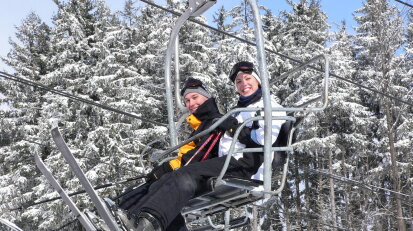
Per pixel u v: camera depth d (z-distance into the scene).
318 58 4.30
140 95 27.62
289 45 33.62
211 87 27.62
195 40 29.41
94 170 24.47
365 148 31.73
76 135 27.14
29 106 30.27
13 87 31.12
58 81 28.66
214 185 3.86
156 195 3.58
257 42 3.70
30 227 27.20
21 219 26.73
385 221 30.09
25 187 27.67
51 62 30.44
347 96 30.00
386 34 28.11
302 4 34.91
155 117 30.50
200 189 3.89
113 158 24.59
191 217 5.03
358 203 29.50
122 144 25.83
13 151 28.75
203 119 4.49
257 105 4.23
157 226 3.43
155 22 32.06
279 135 4.21
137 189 4.31
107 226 3.32
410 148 30.72
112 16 33.78
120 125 25.72
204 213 4.89
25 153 28.59
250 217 5.12
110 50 29.88
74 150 25.33
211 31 36.25
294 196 33.81
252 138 4.06
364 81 35.50
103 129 25.16
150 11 33.91
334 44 31.64
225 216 5.16
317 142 27.78
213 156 4.35
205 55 28.80
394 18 27.98
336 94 29.48
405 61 34.38
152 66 30.34
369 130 35.56
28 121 30.50
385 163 30.03
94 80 26.84
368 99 36.12
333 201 28.02
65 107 26.72
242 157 4.08
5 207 26.44
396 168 28.38
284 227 30.80
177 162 4.36
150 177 4.36
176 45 5.02
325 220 27.31
